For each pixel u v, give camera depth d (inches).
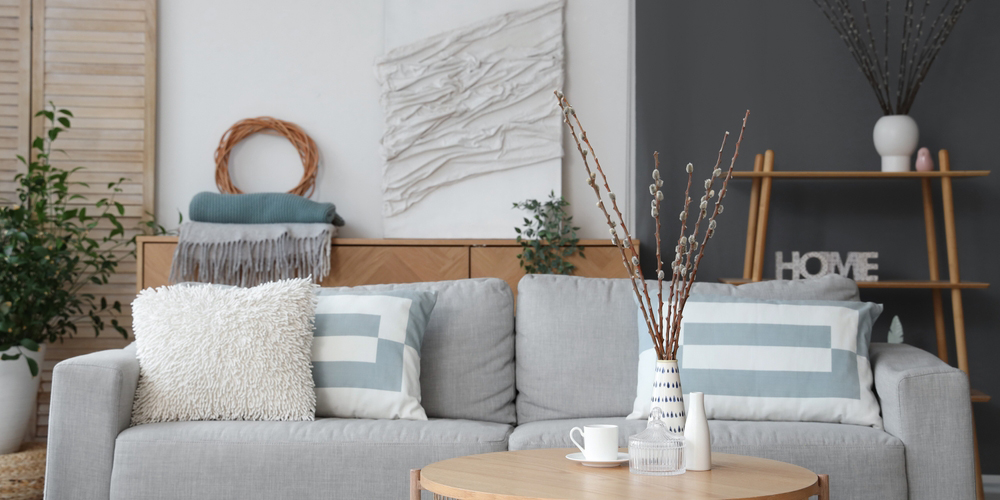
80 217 129.3
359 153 142.5
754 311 86.8
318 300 90.4
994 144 134.3
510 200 139.3
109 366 77.4
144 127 139.4
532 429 80.3
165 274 127.0
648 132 139.6
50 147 138.3
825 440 75.4
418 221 139.2
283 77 143.1
